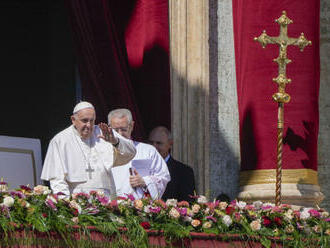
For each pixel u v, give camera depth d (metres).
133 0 38.19
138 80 37.75
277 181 31.02
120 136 26.67
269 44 35.28
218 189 36.06
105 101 36.59
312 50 35.47
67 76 45.72
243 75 35.75
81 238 21.95
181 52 35.84
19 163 26.52
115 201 23.38
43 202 22.16
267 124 35.12
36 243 21.42
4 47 47.25
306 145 34.94
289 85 35.12
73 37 36.97
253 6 35.56
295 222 25.55
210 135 36.38
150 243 23.09
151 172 29.70
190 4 36.00
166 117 36.97
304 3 35.47
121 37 38.25
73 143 27.02
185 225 23.97
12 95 46.81
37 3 46.84
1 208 21.42
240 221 24.58
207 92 35.78
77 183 26.81
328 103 40.00
